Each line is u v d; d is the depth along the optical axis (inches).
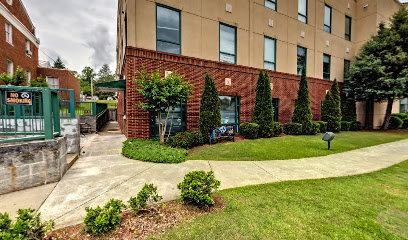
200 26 356.5
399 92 506.9
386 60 517.7
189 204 117.9
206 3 361.7
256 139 358.6
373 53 554.6
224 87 383.9
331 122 498.3
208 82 319.3
